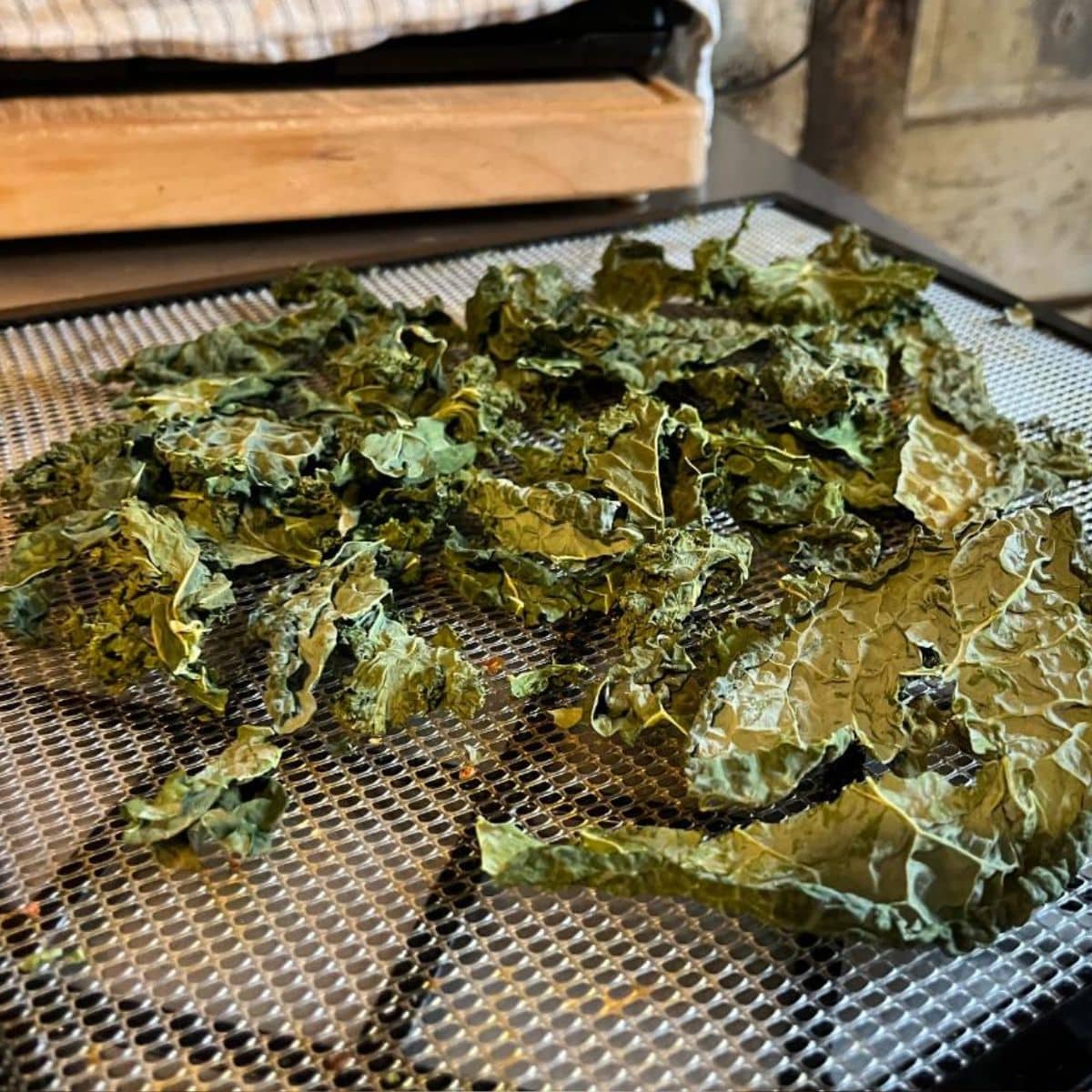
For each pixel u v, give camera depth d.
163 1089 0.21
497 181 0.53
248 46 0.49
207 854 0.25
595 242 0.52
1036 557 0.30
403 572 0.33
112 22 0.47
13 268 0.49
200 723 0.29
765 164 0.62
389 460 0.34
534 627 0.32
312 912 0.24
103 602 0.30
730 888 0.23
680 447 0.35
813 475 0.36
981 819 0.24
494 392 0.38
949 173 0.78
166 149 0.48
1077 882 0.25
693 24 0.55
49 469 0.35
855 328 0.44
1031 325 0.46
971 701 0.27
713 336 0.42
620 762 0.28
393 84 0.54
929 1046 0.22
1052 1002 0.23
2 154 0.46
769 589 0.33
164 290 0.47
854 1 0.71
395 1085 0.21
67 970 0.23
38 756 0.28
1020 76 0.74
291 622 0.29
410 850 0.26
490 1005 0.23
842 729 0.27
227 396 0.38
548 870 0.24
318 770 0.27
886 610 0.30
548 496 0.33
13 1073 0.21
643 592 0.31
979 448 0.38
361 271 0.49
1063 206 0.81
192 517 0.33
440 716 0.29
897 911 0.23
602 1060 0.22
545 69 0.56
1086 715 0.27
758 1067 0.22
